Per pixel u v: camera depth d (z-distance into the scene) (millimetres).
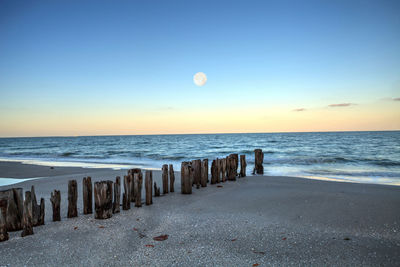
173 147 38969
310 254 3219
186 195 6484
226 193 6691
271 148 30734
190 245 3539
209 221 4508
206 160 7648
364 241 3557
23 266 2953
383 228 3982
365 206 5121
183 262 3070
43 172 11969
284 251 3320
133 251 3359
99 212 4562
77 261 3084
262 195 6328
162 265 3002
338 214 4691
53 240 3654
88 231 4004
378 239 3607
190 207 5410
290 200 5730
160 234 3932
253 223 4371
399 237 3650
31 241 3613
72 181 4625
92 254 3264
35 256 3184
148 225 4312
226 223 4395
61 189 7496
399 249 3283
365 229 3971
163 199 6090
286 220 4480
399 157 18625
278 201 5695
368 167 13859
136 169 5910
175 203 5727
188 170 6562
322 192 6383
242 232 3982
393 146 31500
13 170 12797
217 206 5480
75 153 28000
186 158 21344
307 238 3707
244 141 53312
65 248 3412
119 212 4977
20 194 4051
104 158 21578
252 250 3367
